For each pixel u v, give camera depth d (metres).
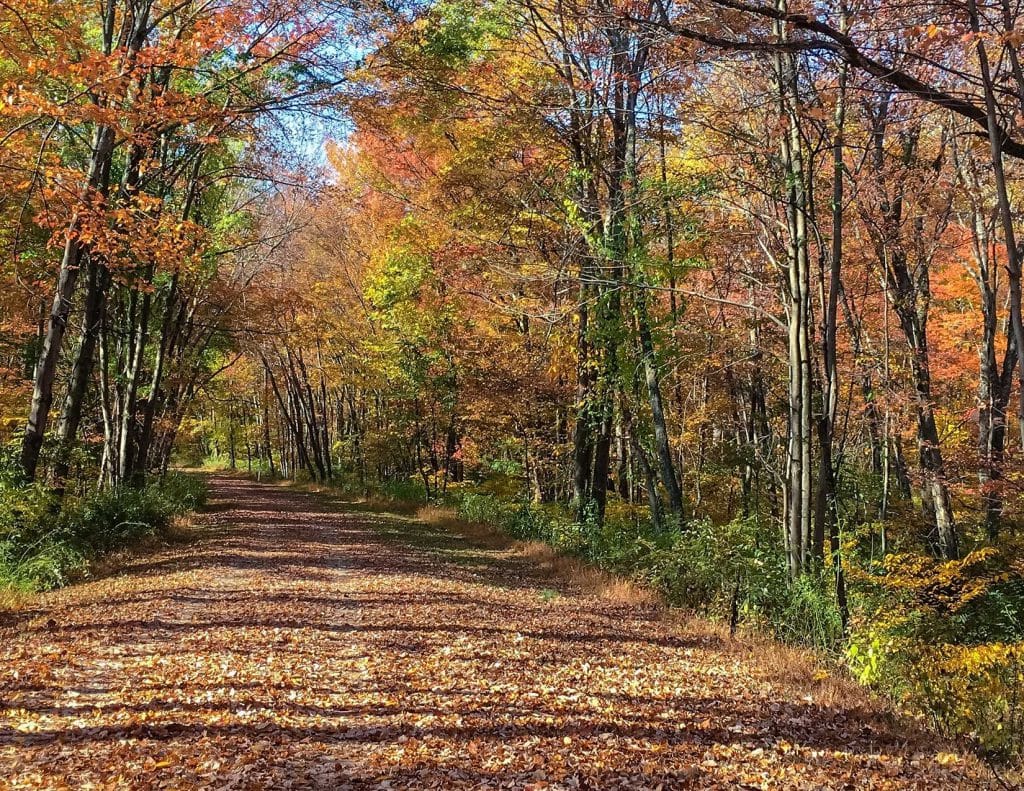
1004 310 17.19
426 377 26.64
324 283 32.41
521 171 17.14
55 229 11.38
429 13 13.74
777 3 7.98
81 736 5.34
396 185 22.45
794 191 11.41
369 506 30.08
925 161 14.43
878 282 16.94
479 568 15.22
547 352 22.25
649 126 13.60
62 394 23.12
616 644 9.41
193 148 16.59
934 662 7.45
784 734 6.50
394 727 6.02
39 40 10.39
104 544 14.14
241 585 11.70
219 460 72.31
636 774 5.38
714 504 24.28
